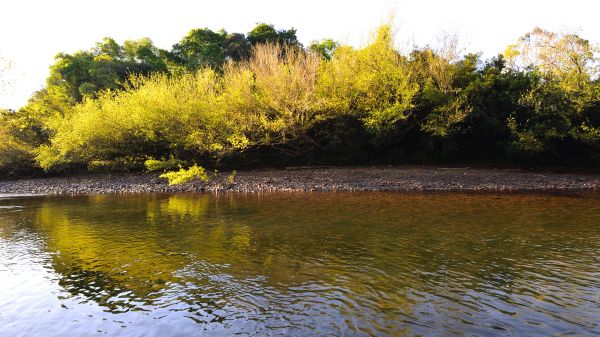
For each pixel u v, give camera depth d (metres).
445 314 8.48
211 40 60.00
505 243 13.78
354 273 11.10
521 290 9.68
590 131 33.41
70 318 8.84
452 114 35.38
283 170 39.62
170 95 39.22
